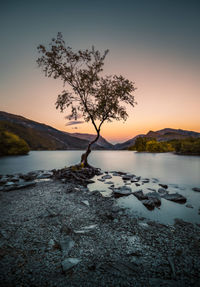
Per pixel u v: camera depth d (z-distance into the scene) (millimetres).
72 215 6859
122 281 3260
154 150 100188
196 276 3410
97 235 5215
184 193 10680
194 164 30484
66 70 18922
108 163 32688
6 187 11008
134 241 4867
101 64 19250
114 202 8688
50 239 4914
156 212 7336
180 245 4648
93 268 3605
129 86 18875
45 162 35625
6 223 5961
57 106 19656
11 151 69562
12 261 3793
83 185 12766
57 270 3561
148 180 14688
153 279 3316
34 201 8664
